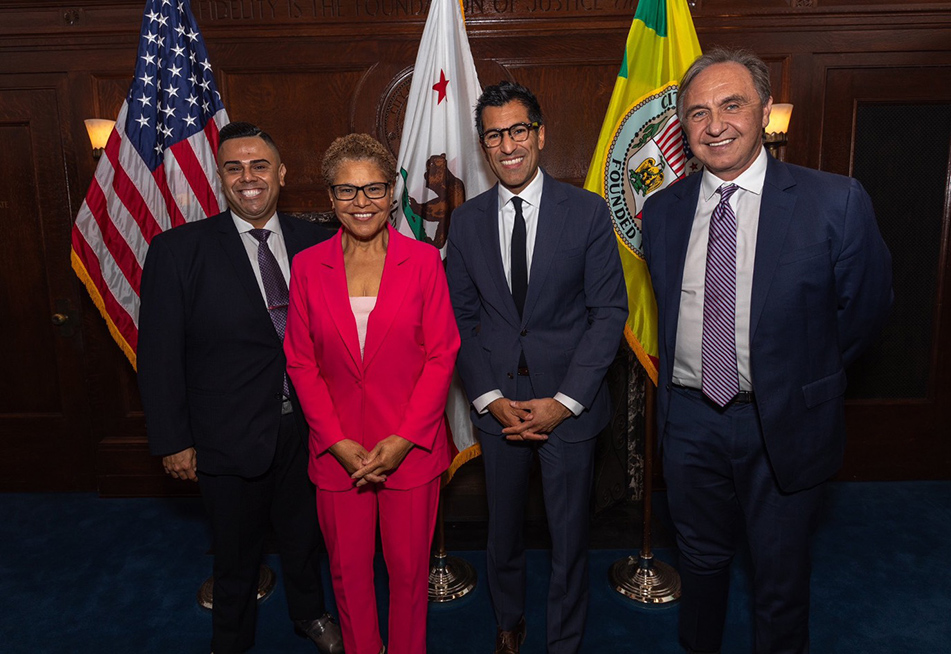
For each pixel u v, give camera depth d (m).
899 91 3.21
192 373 1.96
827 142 3.25
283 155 3.27
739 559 2.82
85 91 3.27
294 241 2.11
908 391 3.47
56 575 2.77
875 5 3.11
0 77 3.27
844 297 1.70
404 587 1.86
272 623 2.44
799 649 1.85
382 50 3.16
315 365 1.81
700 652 2.05
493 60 3.19
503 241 2.02
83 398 3.56
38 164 3.35
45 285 3.47
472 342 2.03
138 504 3.45
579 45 3.16
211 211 2.58
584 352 1.91
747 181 1.68
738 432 1.75
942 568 2.69
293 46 3.18
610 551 2.91
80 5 3.20
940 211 3.33
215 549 2.04
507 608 2.15
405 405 1.80
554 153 3.25
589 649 2.27
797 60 3.17
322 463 1.81
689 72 1.68
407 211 2.51
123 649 2.30
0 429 3.55
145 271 1.93
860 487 3.44
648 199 1.95
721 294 1.70
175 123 2.54
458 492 3.34
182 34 2.55
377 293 1.77
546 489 2.00
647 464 2.61
